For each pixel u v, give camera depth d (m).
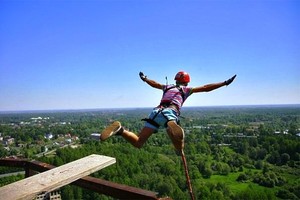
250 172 68.69
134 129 116.38
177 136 3.85
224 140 107.44
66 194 37.59
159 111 4.44
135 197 3.59
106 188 3.89
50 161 50.34
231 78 4.52
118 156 59.91
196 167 68.12
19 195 3.12
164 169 58.56
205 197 49.81
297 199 51.06
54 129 146.50
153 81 5.07
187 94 4.76
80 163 4.16
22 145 108.00
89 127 153.00
